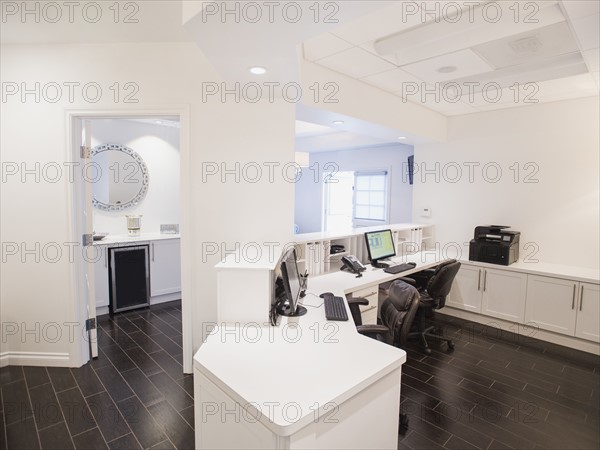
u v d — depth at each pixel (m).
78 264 2.72
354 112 3.13
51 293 2.71
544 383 2.71
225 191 2.64
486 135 4.13
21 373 2.66
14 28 2.36
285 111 2.65
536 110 3.76
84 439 1.98
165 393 2.44
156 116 2.62
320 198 7.28
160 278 4.33
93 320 2.89
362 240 3.78
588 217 3.48
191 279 2.65
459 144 4.35
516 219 3.94
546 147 3.71
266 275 1.91
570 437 2.10
